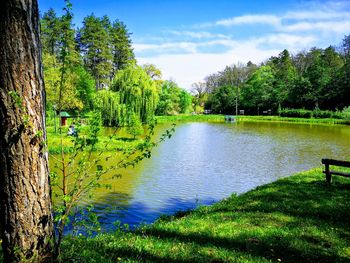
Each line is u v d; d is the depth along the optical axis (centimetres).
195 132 5094
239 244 687
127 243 668
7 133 399
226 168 2325
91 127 555
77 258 512
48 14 6644
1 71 394
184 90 10631
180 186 1783
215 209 1026
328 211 926
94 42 8019
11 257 415
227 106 11100
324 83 8138
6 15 389
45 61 3925
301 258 618
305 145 3534
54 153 1873
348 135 4462
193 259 589
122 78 4838
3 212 413
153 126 588
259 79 10025
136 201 1472
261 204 1031
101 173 555
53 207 489
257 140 4038
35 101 412
